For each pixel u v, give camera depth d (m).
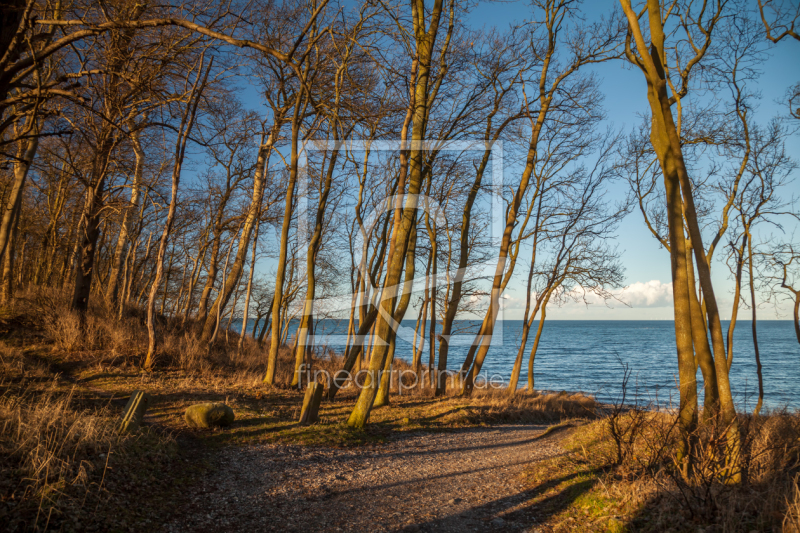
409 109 11.19
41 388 9.17
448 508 5.42
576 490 5.64
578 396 18.14
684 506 4.36
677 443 5.66
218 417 8.24
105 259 30.66
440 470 7.14
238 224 22.52
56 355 13.06
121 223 18.72
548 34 16.30
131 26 5.74
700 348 5.42
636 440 6.66
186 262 30.30
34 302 16.42
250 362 17.27
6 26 5.91
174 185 13.47
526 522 4.93
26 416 5.70
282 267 14.59
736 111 12.58
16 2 5.96
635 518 4.43
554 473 6.59
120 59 8.80
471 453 8.45
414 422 11.25
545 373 36.19
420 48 10.86
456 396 16.53
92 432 5.62
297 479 6.20
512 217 17.06
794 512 3.88
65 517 4.09
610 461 6.36
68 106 11.41
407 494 5.91
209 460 6.62
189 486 5.57
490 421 12.78
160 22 5.61
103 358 13.18
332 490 5.89
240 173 21.64
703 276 5.29
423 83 10.84
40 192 23.19
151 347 13.41
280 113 17.14
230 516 4.86
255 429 8.38
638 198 13.99
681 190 5.54
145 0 8.85
